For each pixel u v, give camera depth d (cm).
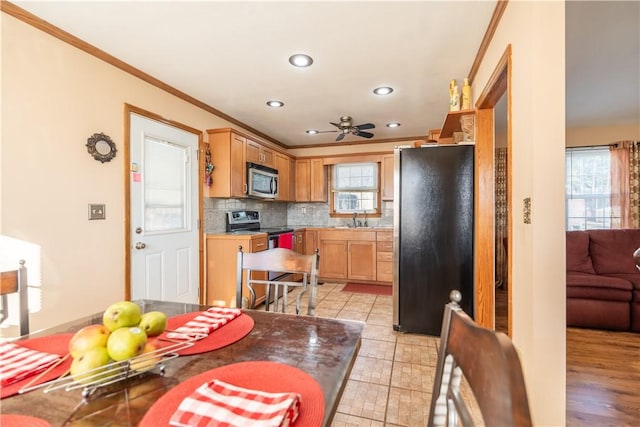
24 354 84
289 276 427
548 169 135
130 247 254
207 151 349
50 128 200
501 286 446
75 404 64
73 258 213
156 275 279
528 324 145
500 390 42
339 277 482
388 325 296
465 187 257
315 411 61
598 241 332
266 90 304
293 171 532
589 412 169
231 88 299
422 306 269
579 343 257
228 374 75
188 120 322
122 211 247
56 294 203
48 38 197
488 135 245
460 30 203
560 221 135
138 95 262
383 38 213
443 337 69
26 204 188
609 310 281
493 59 201
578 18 200
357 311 339
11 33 180
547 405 136
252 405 59
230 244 335
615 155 425
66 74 208
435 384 69
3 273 113
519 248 156
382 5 179
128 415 60
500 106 342
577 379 201
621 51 242
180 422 55
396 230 274
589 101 345
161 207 287
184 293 312
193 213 326
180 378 73
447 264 262
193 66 254
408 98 326
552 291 136
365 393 185
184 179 314
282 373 75
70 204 211
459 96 271
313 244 495
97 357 67
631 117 401
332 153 543
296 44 221
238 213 407
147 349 74
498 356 44
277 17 190
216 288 339
